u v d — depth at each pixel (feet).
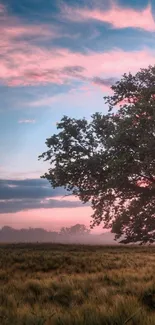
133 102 74.59
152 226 70.54
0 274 36.09
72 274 35.70
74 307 18.79
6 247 109.81
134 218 71.97
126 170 62.34
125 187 68.44
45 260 54.80
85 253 78.89
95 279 30.37
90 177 71.87
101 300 20.52
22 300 21.15
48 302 20.95
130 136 61.21
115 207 77.15
